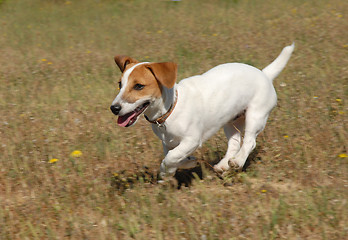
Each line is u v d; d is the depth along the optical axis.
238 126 10.04
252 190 8.81
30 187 9.41
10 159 10.52
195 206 8.23
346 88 13.45
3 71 17.47
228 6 26.97
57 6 31.00
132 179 9.53
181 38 20.83
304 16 22.88
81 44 21.33
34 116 13.11
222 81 8.86
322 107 12.29
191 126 8.45
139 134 11.65
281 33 20.16
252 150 10.38
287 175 9.36
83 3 31.30
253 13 24.61
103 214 8.34
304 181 9.03
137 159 10.52
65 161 10.47
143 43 20.69
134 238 7.56
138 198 8.62
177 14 26.08
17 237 7.76
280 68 9.95
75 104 13.84
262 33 20.48
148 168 10.03
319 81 14.14
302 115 11.97
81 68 17.39
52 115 13.05
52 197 8.92
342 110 12.07
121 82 8.08
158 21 24.95
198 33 21.56
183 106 8.34
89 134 11.85
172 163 8.66
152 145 11.01
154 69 7.77
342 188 8.56
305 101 12.78
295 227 7.55
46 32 24.38
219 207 8.19
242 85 9.05
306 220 7.65
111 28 24.22
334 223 7.57
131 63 8.31
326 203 7.96
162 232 7.68
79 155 10.61
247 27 21.86
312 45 17.98
